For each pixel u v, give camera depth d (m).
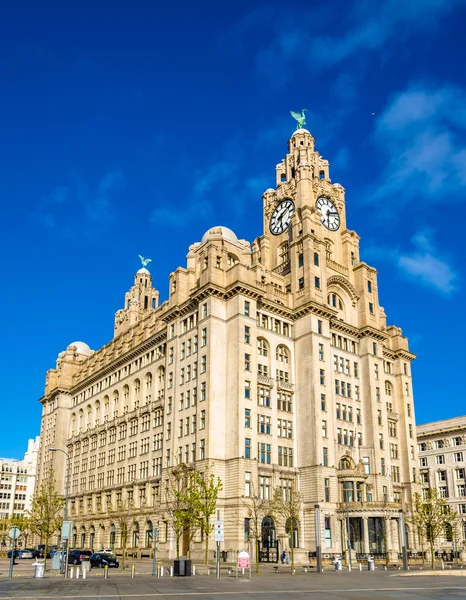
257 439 79.25
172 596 31.22
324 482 80.81
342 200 108.44
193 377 84.75
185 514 66.31
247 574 52.75
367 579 46.47
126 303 136.25
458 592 33.78
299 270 92.88
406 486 96.81
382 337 100.06
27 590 35.56
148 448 94.50
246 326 83.00
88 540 107.88
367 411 93.56
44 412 144.12
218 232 95.81
